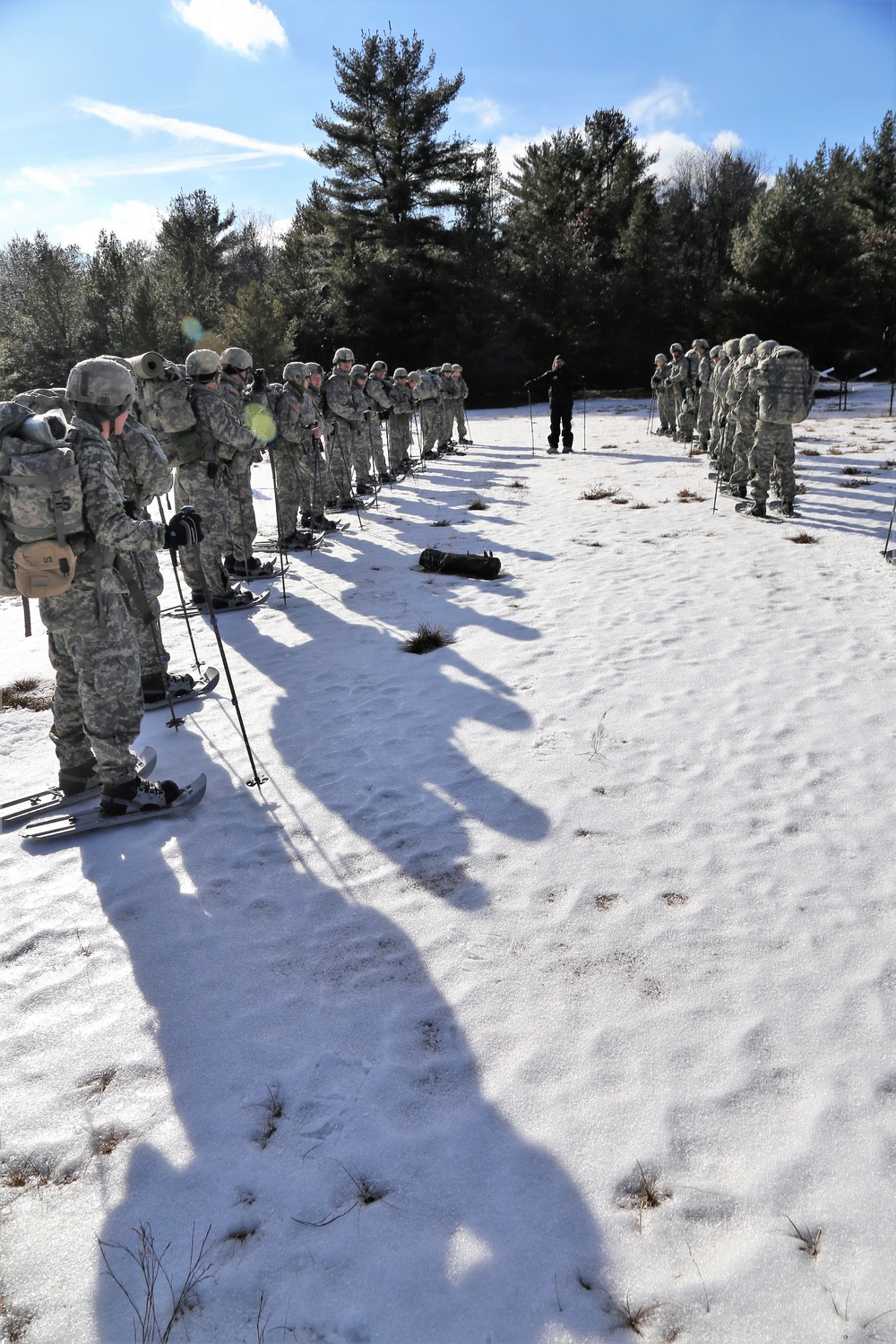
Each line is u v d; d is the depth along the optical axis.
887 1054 2.81
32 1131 2.77
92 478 4.07
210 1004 3.26
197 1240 2.38
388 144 34.78
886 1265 2.18
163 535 4.37
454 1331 2.10
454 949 3.46
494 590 8.40
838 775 4.56
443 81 34.72
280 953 3.52
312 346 37.59
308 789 4.82
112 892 4.03
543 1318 2.12
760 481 10.52
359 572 9.38
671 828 4.18
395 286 35.47
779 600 7.52
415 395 16.55
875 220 41.91
